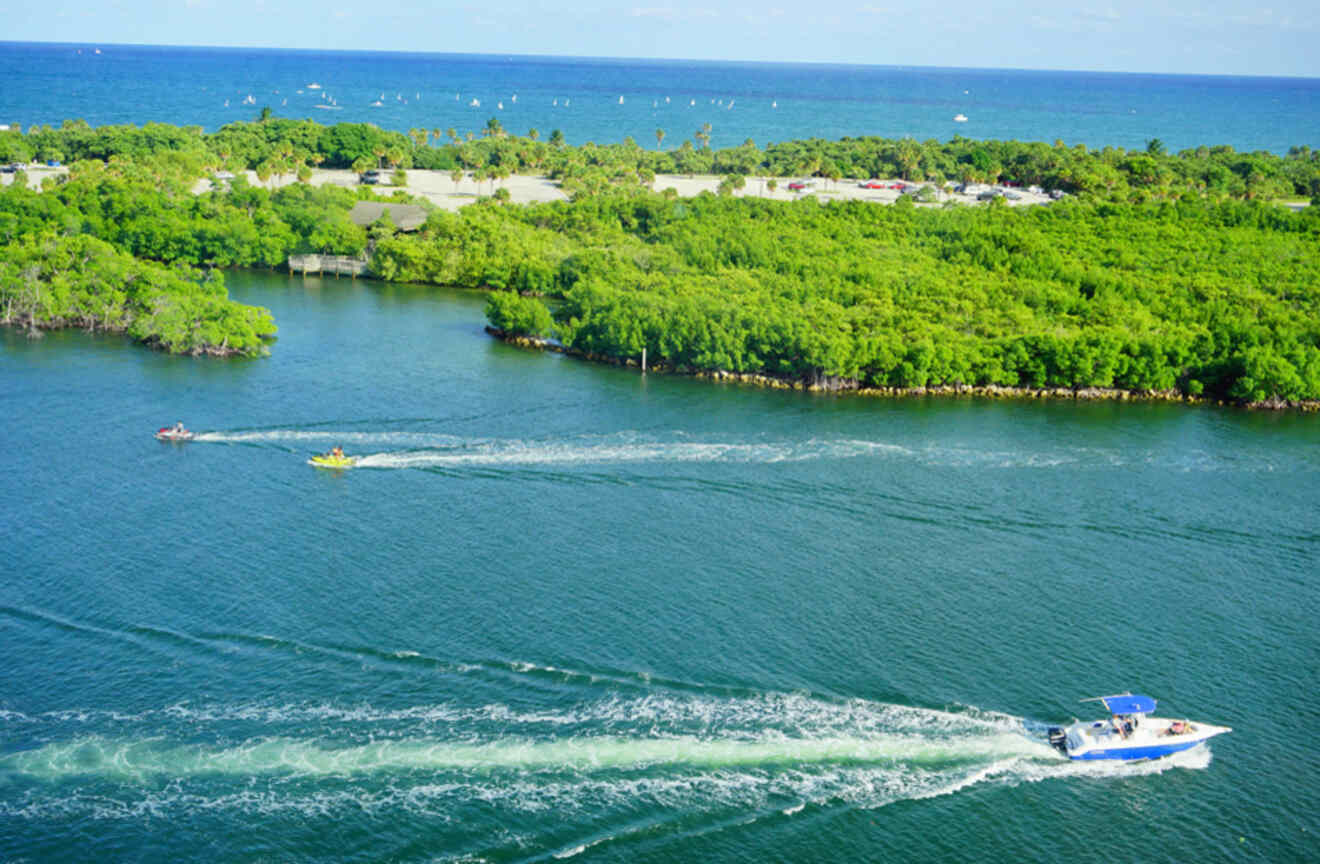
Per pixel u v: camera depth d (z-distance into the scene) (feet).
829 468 400.06
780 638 281.54
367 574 308.19
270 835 211.00
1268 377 483.92
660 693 256.52
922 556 332.39
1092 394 504.43
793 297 565.12
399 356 530.68
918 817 222.07
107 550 317.01
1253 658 279.90
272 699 249.75
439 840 211.61
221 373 491.72
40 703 245.45
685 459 404.36
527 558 321.93
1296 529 357.61
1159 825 222.28
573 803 222.28
